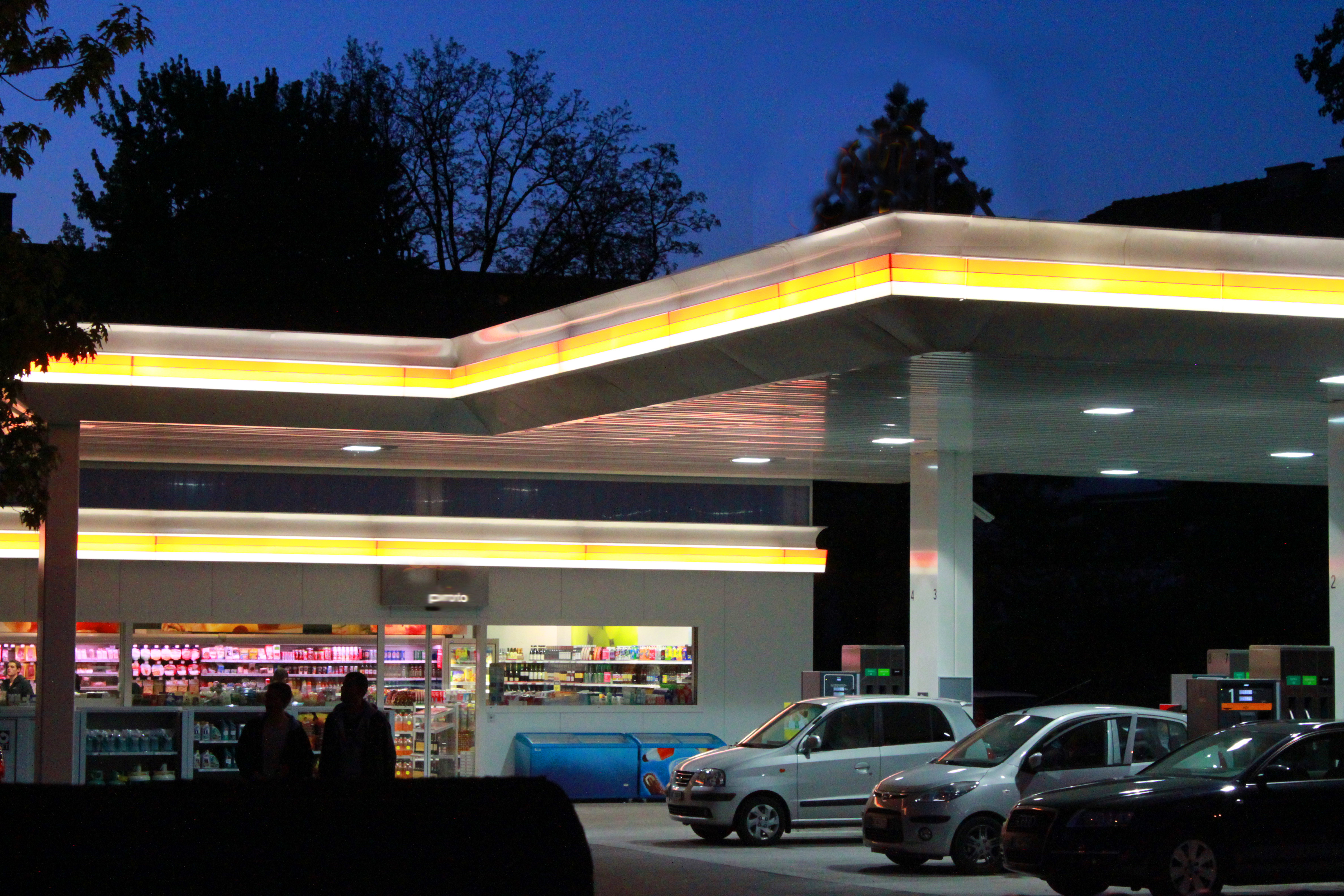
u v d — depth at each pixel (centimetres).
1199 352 1253
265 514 2223
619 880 1370
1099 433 1845
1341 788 1211
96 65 1387
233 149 3828
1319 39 3256
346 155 3931
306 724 2098
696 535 2417
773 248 1242
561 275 4259
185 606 2241
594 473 2395
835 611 4138
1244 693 1516
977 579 4109
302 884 488
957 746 1591
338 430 1703
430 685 2345
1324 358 1293
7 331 1338
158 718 1997
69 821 486
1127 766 1498
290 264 3828
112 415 1580
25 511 1455
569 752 2297
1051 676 4006
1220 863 1181
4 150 1386
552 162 4306
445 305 4100
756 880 1368
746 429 1781
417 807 511
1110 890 1353
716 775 1759
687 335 1328
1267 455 2095
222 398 1580
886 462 2219
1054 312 1179
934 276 1137
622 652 2462
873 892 1273
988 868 1459
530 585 2388
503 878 502
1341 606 1614
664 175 4419
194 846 488
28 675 2170
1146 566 4031
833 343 1250
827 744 1789
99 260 3691
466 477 2391
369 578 2320
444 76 4253
